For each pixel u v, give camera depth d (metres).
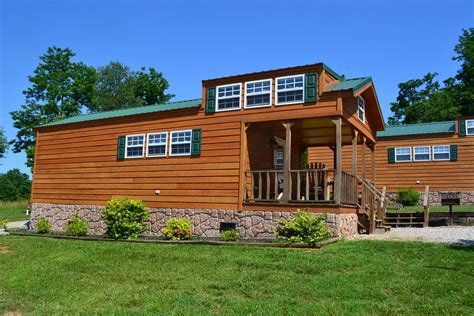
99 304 6.92
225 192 13.41
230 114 13.71
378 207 14.54
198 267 8.81
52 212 18.08
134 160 15.79
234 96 13.72
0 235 15.65
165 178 14.82
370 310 5.90
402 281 7.13
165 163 14.92
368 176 23.95
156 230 14.69
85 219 16.84
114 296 7.25
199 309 6.34
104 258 10.21
